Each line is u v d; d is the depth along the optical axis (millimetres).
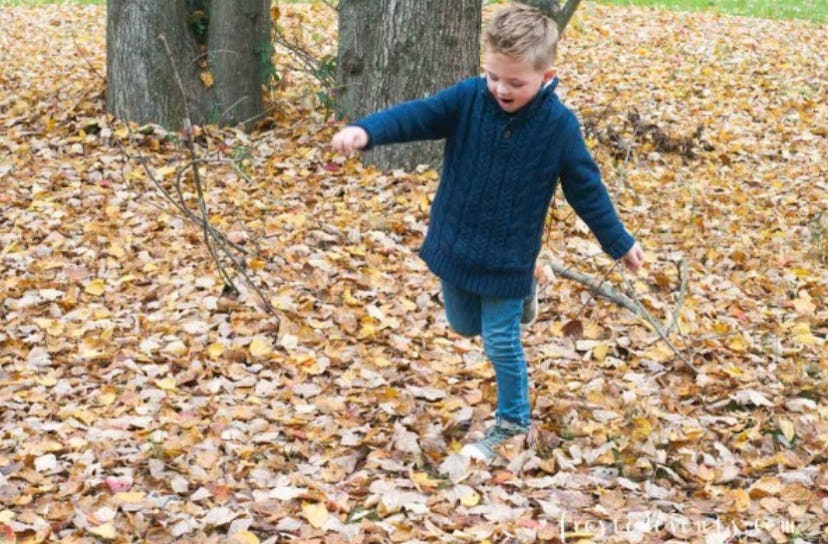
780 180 8523
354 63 8680
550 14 8039
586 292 5883
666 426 4332
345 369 4949
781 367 4996
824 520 3586
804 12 18172
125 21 8570
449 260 3822
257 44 9141
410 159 7953
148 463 3969
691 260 6633
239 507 3686
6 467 3916
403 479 3869
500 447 4043
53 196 7359
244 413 4414
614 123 10086
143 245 6461
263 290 5777
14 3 18031
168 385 4648
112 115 8734
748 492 3764
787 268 6473
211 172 7898
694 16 17422
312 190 7637
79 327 5352
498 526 3514
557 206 7172
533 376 4820
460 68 7992
